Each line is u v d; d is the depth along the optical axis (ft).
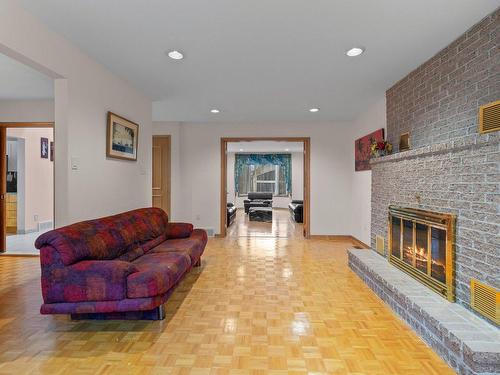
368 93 13.93
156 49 9.41
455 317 6.88
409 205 10.41
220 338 7.32
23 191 21.13
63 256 7.34
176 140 20.63
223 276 12.14
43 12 7.36
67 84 8.89
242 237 20.88
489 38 7.31
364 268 11.35
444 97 9.16
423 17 7.52
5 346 6.94
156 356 6.55
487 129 7.11
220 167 20.93
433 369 6.17
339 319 8.39
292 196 40.24
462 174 7.61
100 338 7.30
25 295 10.07
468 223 7.35
